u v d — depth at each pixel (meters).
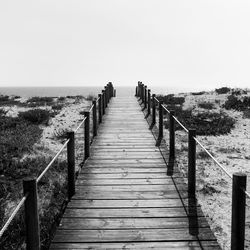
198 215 6.94
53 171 10.48
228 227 7.60
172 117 10.69
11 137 13.68
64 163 10.99
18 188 9.13
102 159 10.75
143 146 12.27
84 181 8.87
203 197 9.20
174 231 6.29
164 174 9.37
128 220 6.73
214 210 8.43
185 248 5.73
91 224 6.57
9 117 18.38
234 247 4.90
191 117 19.94
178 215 6.93
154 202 7.55
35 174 10.10
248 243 7.03
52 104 26.17
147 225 6.52
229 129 17.75
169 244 5.86
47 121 18.33
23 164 10.68
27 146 12.59
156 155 11.13
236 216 4.86
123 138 13.52
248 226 7.77
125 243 5.89
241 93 27.77
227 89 30.81
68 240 6.00
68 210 7.19
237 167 11.80
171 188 8.37
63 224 6.59
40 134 15.12
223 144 15.12
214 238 6.05
